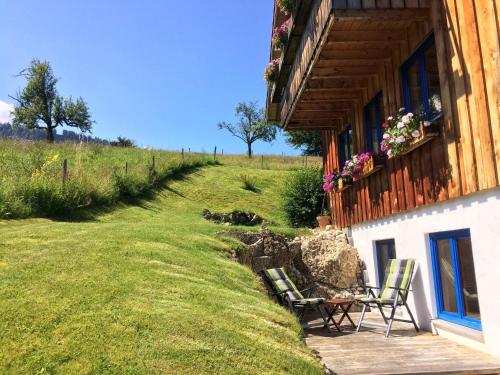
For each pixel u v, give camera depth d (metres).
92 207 15.17
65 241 7.33
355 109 9.97
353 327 7.89
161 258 6.89
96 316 4.25
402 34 7.07
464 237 5.95
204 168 29.41
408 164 7.30
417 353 5.70
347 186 10.66
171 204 19.64
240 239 10.76
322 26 6.86
